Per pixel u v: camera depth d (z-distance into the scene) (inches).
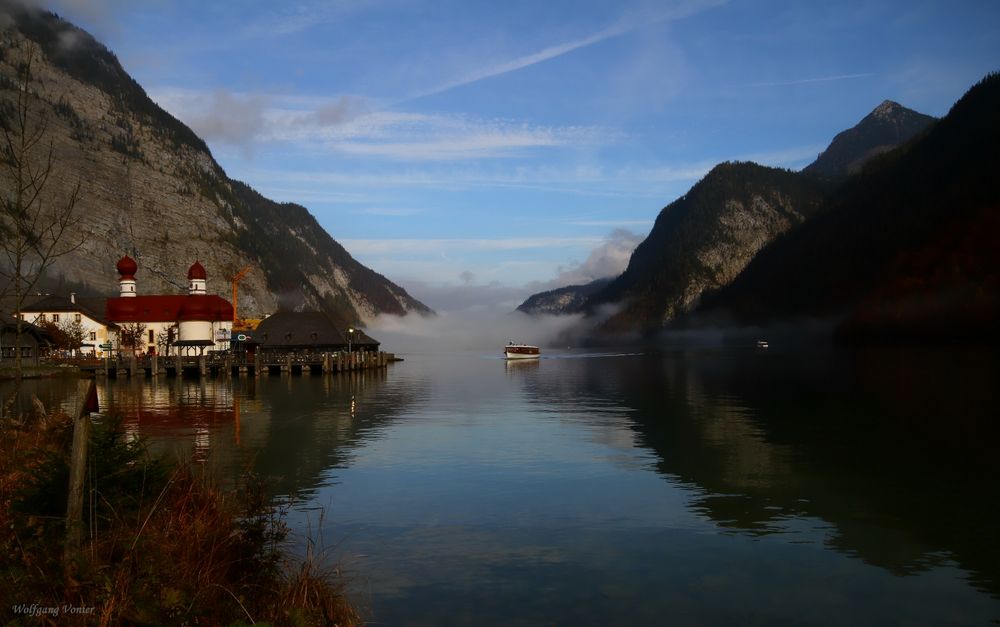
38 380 2834.6
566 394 2324.1
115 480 465.4
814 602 555.2
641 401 2050.9
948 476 985.5
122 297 4911.4
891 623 521.7
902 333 5905.5
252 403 2022.6
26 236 600.4
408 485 930.7
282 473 1002.1
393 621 507.8
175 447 1189.7
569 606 540.1
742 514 797.9
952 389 2182.6
